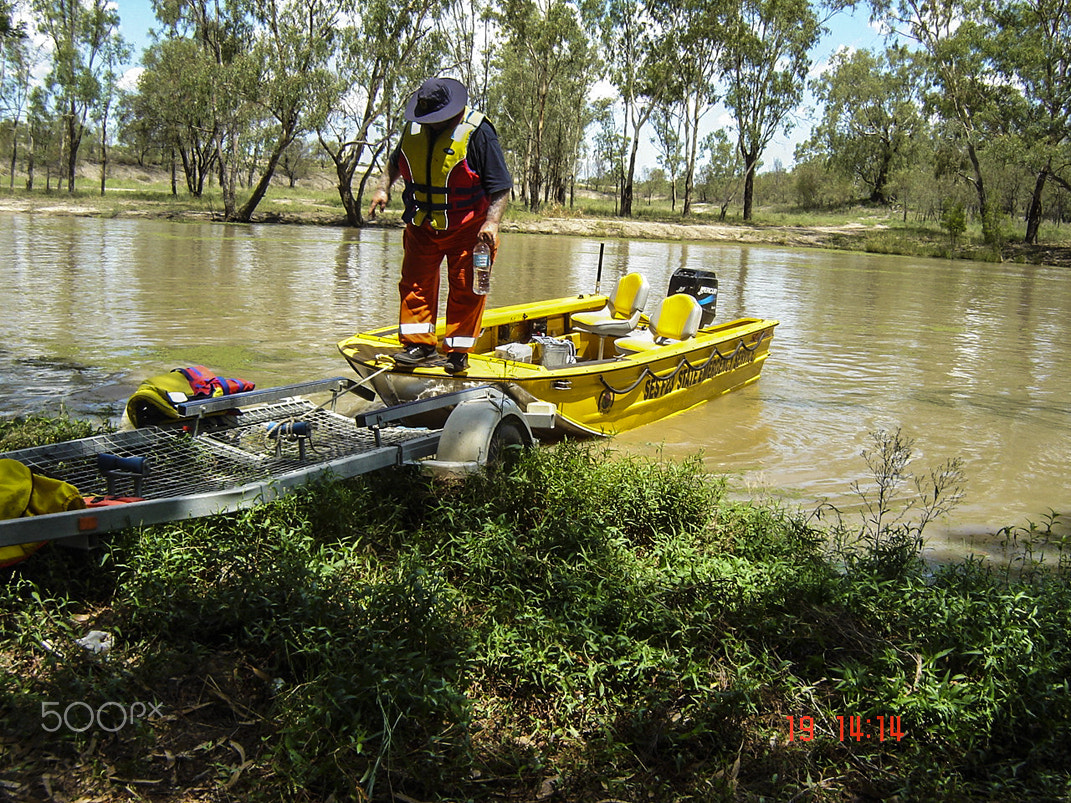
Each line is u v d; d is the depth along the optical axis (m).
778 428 8.39
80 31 49.31
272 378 8.75
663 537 4.90
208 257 21.31
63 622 3.50
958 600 4.10
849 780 3.09
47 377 8.47
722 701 3.21
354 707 2.99
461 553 4.38
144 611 3.52
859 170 75.50
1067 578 4.84
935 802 2.90
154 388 5.47
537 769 2.93
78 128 53.56
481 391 6.00
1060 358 12.87
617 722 3.23
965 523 6.07
